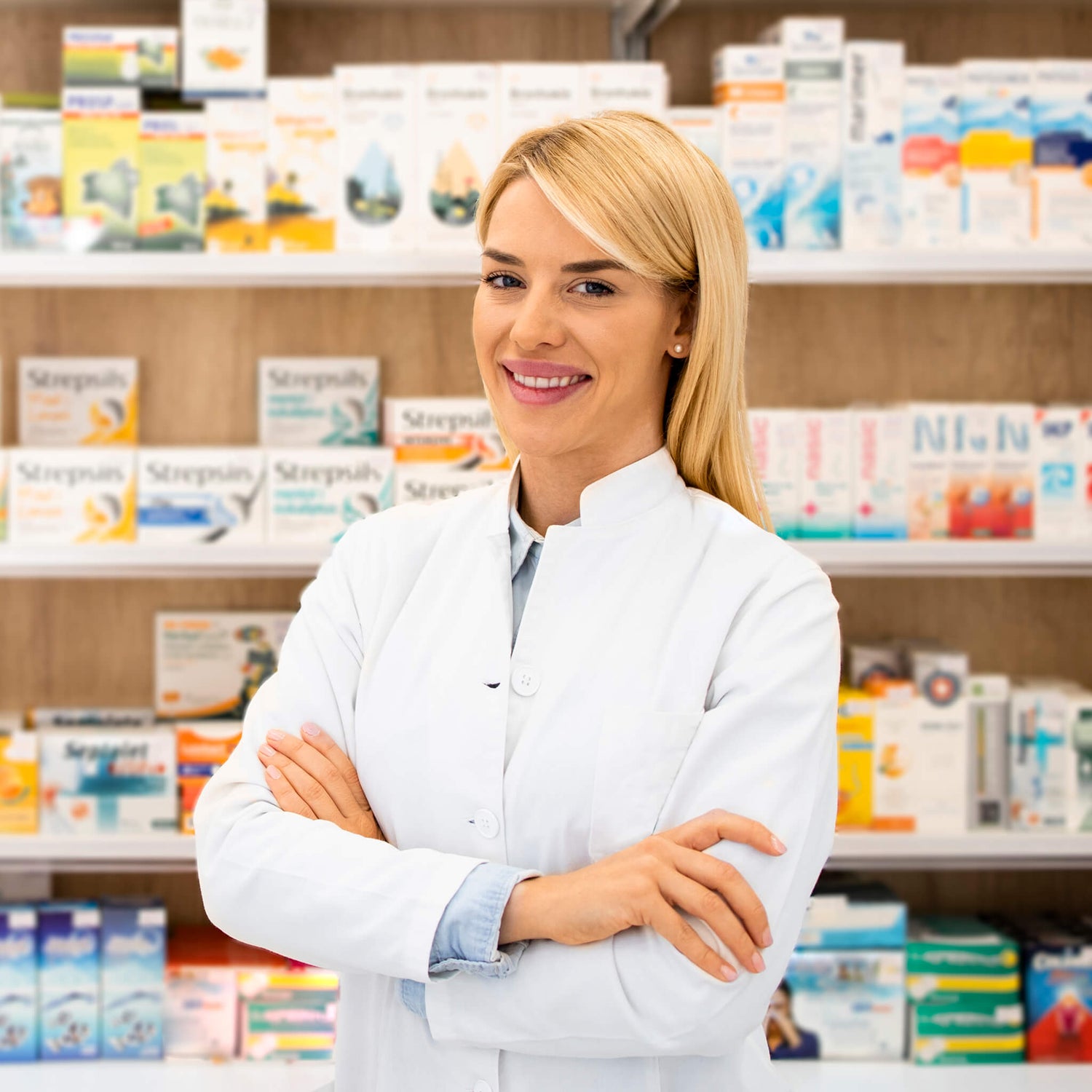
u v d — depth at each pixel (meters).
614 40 2.36
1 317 2.35
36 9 2.31
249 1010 2.09
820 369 2.41
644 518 1.05
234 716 2.26
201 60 2.02
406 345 2.40
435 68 2.01
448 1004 0.93
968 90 2.05
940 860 2.20
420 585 1.09
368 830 1.04
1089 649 2.45
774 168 2.04
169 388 2.38
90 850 2.03
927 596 2.44
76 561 2.00
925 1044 2.10
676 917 0.88
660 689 0.99
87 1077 2.02
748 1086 1.02
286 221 2.03
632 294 0.98
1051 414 2.10
